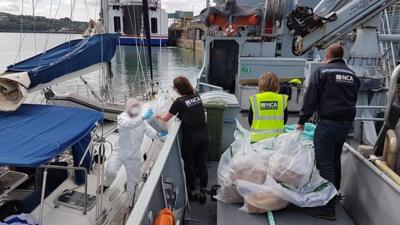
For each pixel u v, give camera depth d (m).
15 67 4.42
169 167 2.88
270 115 3.29
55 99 6.41
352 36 6.13
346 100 2.72
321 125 2.82
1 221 2.84
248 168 2.87
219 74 9.30
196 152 3.66
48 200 3.54
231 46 9.10
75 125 3.31
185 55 52.72
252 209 2.73
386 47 7.15
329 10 6.13
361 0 5.43
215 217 3.36
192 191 3.69
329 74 2.75
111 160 3.84
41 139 2.96
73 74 4.67
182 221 3.12
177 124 3.43
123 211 3.39
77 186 3.83
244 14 8.20
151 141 4.82
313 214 2.71
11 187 3.48
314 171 2.89
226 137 4.60
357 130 5.39
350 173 3.10
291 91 7.10
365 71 5.29
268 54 8.35
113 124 6.73
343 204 3.17
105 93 5.71
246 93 7.25
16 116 3.48
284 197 2.70
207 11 8.27
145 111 3.88
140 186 3.56
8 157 2.63
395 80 2.85
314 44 6.00
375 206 2.62
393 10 8.20
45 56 4.87
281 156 2.86
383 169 2.67
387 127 2.93
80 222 3.24
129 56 29.20
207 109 4.38
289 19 6.11
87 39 5.16
